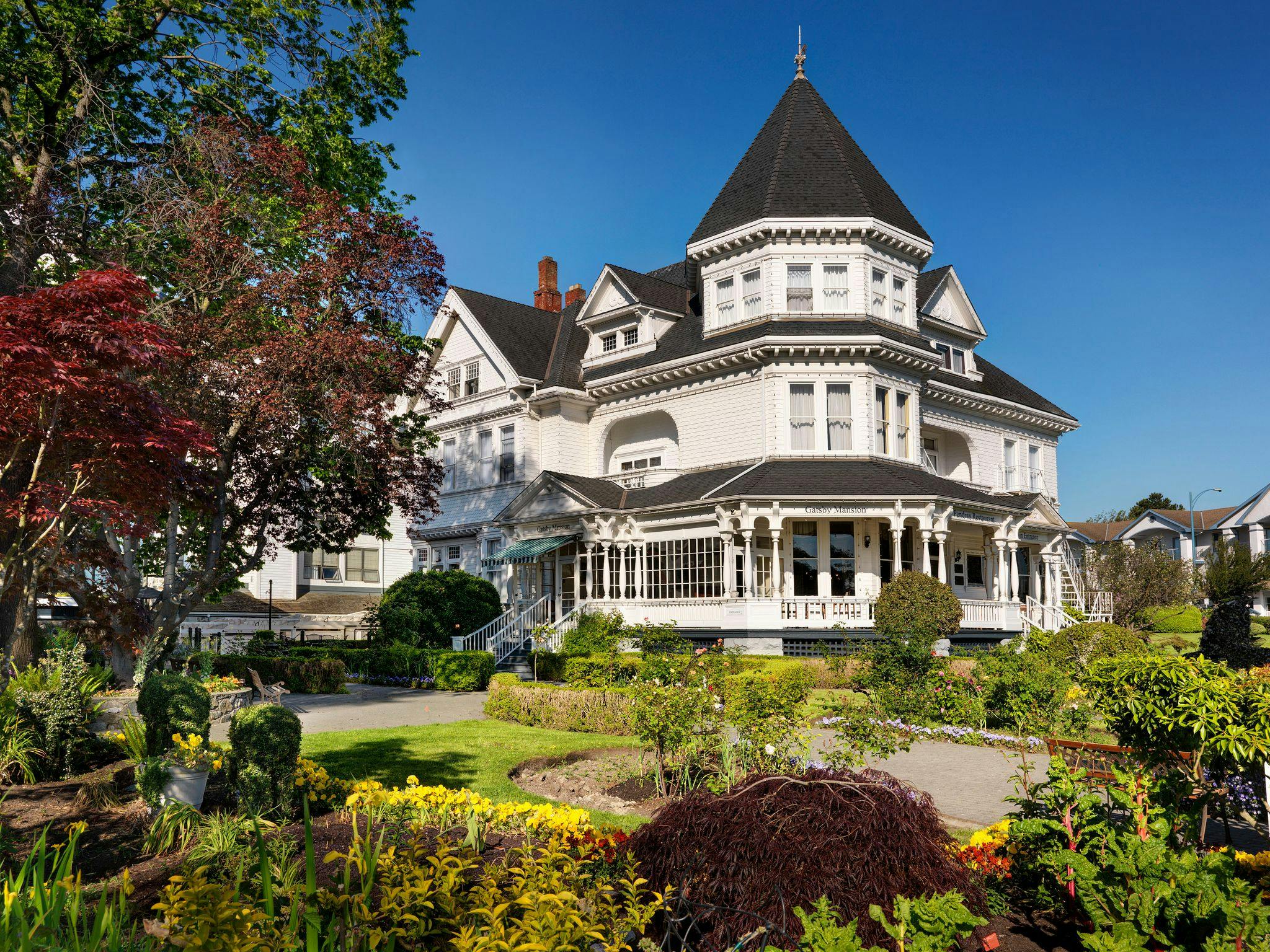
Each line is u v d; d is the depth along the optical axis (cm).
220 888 388
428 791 843
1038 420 4044
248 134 2036
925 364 3184
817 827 520
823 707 1159
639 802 1067
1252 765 629
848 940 404
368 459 2077
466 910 434
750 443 3038
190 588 2161
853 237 3073
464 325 3934
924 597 2436
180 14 2073
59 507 1197
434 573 3269
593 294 3653
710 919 518
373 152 2450
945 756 1455
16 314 1068
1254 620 4753
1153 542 4619
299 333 1892
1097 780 852
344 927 407
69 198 1947
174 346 1233
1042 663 1703
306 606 4353
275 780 833
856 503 2697
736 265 3183
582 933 392
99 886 658
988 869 657
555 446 3550
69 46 1895
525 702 1786
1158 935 477
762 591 2852
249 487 2142
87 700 1198
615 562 3173
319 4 2147
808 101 3403
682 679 1207
